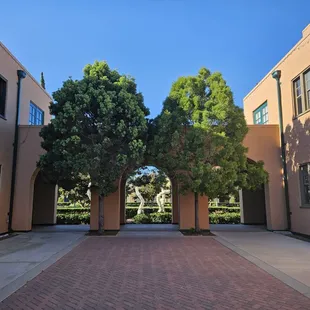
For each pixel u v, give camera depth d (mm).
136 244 10109
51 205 16844
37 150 14023
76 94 10883
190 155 11352
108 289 5348
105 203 13617
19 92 14172
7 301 4758
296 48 12523
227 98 11492
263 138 14094
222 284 5656
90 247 9547
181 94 12219
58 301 4766
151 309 4453
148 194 22688
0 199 12672
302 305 4598
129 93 11547
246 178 11945
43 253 8555
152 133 12375
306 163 11867
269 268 6828
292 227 12906
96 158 10742
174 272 6512
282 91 13789
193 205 13586
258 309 4445
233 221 17438
